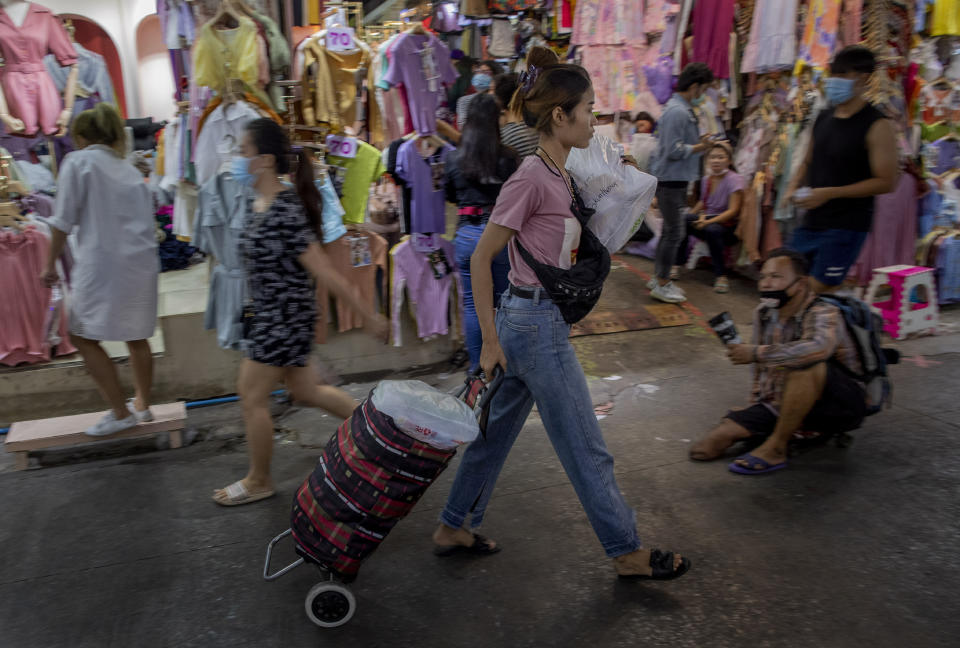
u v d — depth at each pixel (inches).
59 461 146.4
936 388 167.6
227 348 163.5
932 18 219.6
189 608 100.9
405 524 120.8
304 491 93.6
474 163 147.8
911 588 100.6
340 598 95.0
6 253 155.5
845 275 158.9
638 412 161.2
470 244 153.6
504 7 290.2
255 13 159.6
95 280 134.6
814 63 221.0
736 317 218.8
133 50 373.1
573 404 96.3
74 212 132.5
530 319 94.7
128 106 381.7
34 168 231.9
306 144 169.5
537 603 100.3
